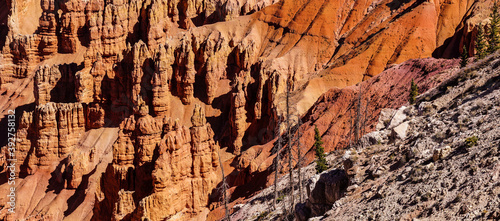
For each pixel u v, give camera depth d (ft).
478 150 111.45
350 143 208.13
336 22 506.07
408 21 437.58
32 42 571.69
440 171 113.70
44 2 604.90
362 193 127.54
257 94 415.23
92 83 475.72
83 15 565.94
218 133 441.68
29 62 572.51
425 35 422.41
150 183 305.73
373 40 435.53
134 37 547.49
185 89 452.76
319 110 325.01
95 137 454.40
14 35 603.67
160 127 316.19
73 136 448.24
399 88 289.53
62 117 440.04
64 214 387.55
